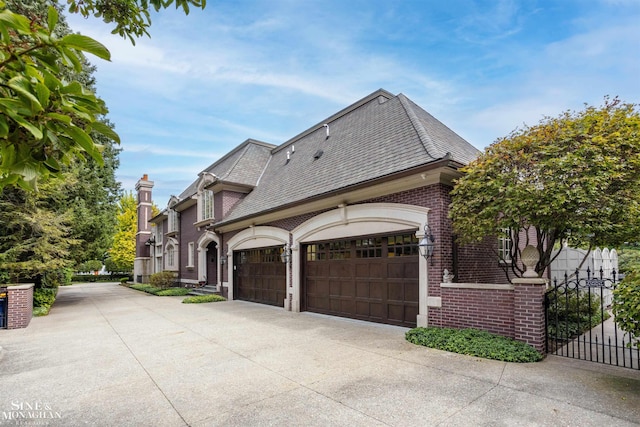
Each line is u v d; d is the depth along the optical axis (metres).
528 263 6.37
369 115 12.93
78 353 6.89
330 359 6.10
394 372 5.32
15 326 9.66
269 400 4.41
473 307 7.03
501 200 6.29
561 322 7.94
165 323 10.02
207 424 3.82
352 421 3.80
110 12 3.47
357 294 9.79
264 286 13.91
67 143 1.69
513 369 5.30
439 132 10.66
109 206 18.36
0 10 1.35
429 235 7.75
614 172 5.46
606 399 4.19
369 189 8.99
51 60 1.51
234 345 7.25
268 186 15.29
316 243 11.33
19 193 12.33
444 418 3.80
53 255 13.55
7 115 1.38
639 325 4.36
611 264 12.25
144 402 4.45
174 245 23.42
